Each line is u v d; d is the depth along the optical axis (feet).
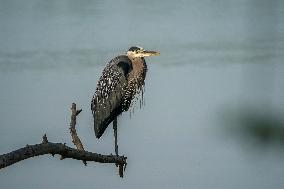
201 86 70.38
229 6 143.54
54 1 148.77
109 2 148.56
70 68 80.18
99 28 113.80
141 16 129.39
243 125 47.34
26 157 15.40
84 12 132.67
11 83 70.59
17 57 87.56
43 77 74.33
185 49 94.89
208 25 119.14
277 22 119.96
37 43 97.81
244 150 47.21
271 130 44.73
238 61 86.53
